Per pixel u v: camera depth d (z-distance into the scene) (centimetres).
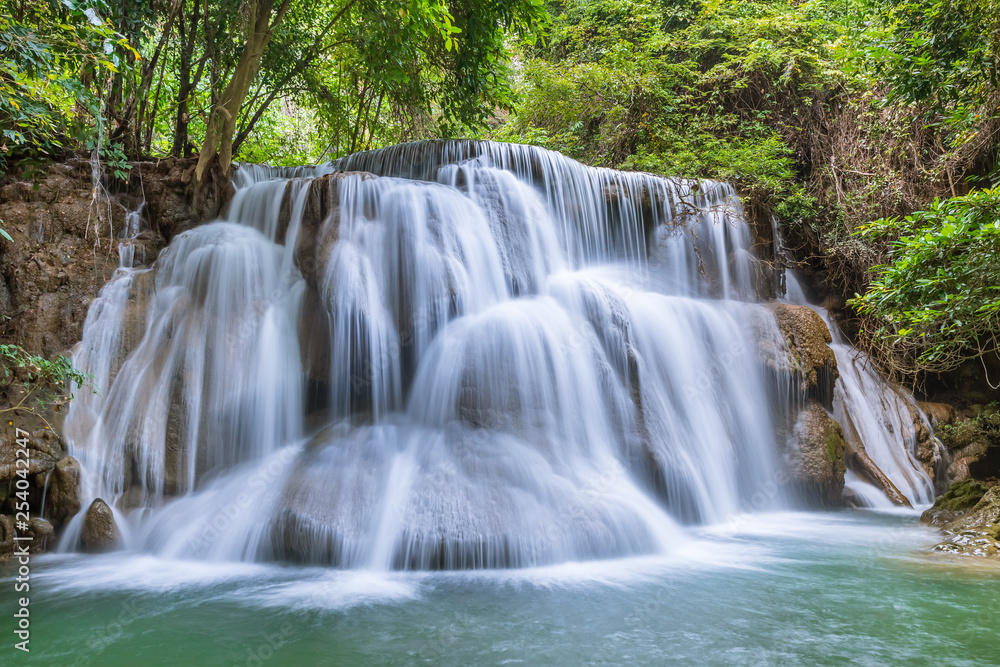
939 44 857
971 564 638
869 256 1360
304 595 533
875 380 1236
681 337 971
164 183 1044
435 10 1125
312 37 1375
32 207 925
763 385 1016
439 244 875
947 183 1291
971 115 941
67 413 785
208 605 510
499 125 2028
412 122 1584
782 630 452
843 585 559
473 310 876
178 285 895
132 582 573
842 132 1497
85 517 695
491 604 509
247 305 873
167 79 1420
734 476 925
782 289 1338
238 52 1284
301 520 638
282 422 834
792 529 816
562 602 515
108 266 933
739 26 1658
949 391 1353
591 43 1938
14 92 730
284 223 939
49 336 842
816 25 1577
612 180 1148
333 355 825
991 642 428
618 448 819
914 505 1053
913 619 473
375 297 838
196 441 793
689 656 405
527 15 1384
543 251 1015
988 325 730
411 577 583
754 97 1700
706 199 1228
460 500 647
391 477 685
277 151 1862
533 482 687
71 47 768
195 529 677
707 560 652
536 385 795
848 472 1065
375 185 905
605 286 942
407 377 845
